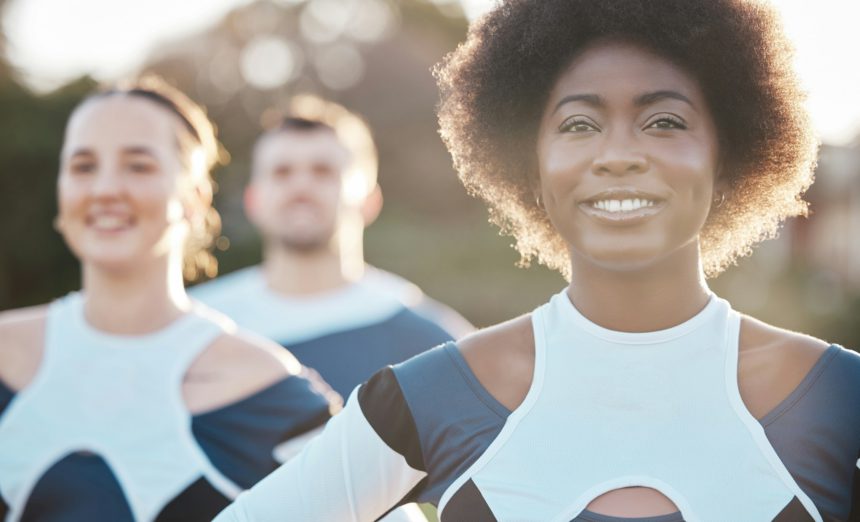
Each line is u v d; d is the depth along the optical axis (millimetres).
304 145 5430
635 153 1906
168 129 3289
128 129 3188
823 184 19812
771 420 1923
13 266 15438
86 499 3012
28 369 3184
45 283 15586
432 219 20969
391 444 2068
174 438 3082
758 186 2229
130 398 3115
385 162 21797
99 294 3191
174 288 3289
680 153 1928
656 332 1997
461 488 1979
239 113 21484
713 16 2053
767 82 2131
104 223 3137
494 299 16469
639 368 1981
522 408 1999
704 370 1976
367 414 2090
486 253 17047
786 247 20281
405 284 5695
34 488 3047
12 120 15242
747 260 17656
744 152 2168
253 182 6074
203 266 3973
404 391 2072
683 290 2012
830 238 19938
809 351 1981
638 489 1906
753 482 1882
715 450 1911
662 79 1968
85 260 3221
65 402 3113
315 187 5355
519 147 2270
